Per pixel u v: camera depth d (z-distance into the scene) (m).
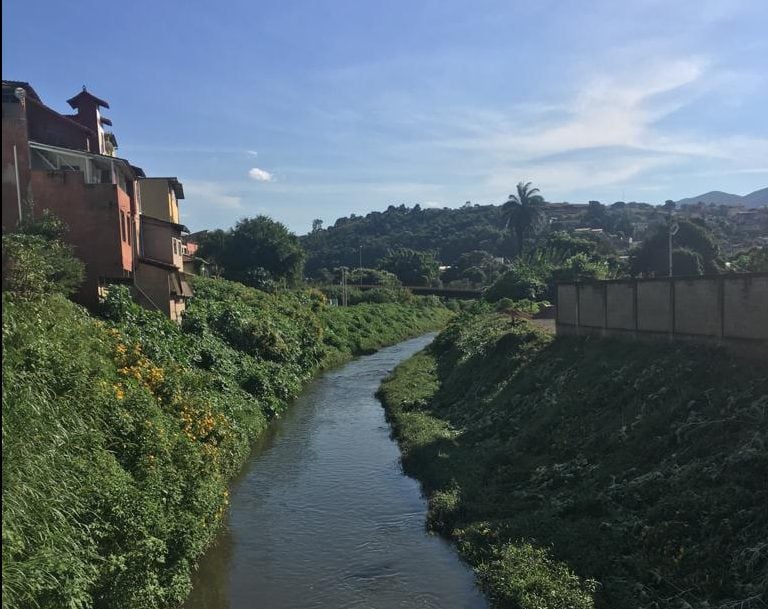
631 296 18.61
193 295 37.25
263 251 61.00
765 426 10.73
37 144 23.25
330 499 15.59
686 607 8.30
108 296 21.38
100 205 23.12
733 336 14.17
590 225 142.62
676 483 10.89
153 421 11.68
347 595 10.85
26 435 7.54
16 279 12.49
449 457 17.27
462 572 11.53
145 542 8.73
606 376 16.58
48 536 6.97
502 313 38.44
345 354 43.94
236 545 12.91
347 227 173.00
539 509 12.61
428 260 105.25
